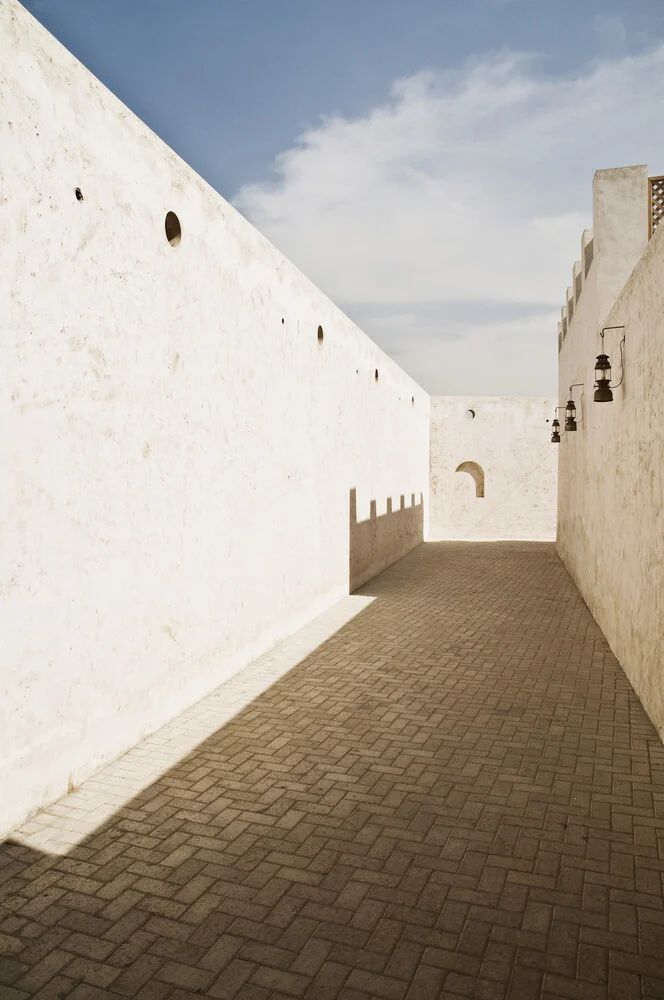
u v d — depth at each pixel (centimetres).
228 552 721
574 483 1369
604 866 383
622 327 752
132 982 298
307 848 403
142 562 559
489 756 532
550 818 437
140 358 552
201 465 659
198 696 659
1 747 412
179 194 611
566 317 1597
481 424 2516
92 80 489
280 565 882
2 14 404
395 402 1689
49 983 297
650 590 612
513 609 1102
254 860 390
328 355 1086
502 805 455
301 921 337
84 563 485
